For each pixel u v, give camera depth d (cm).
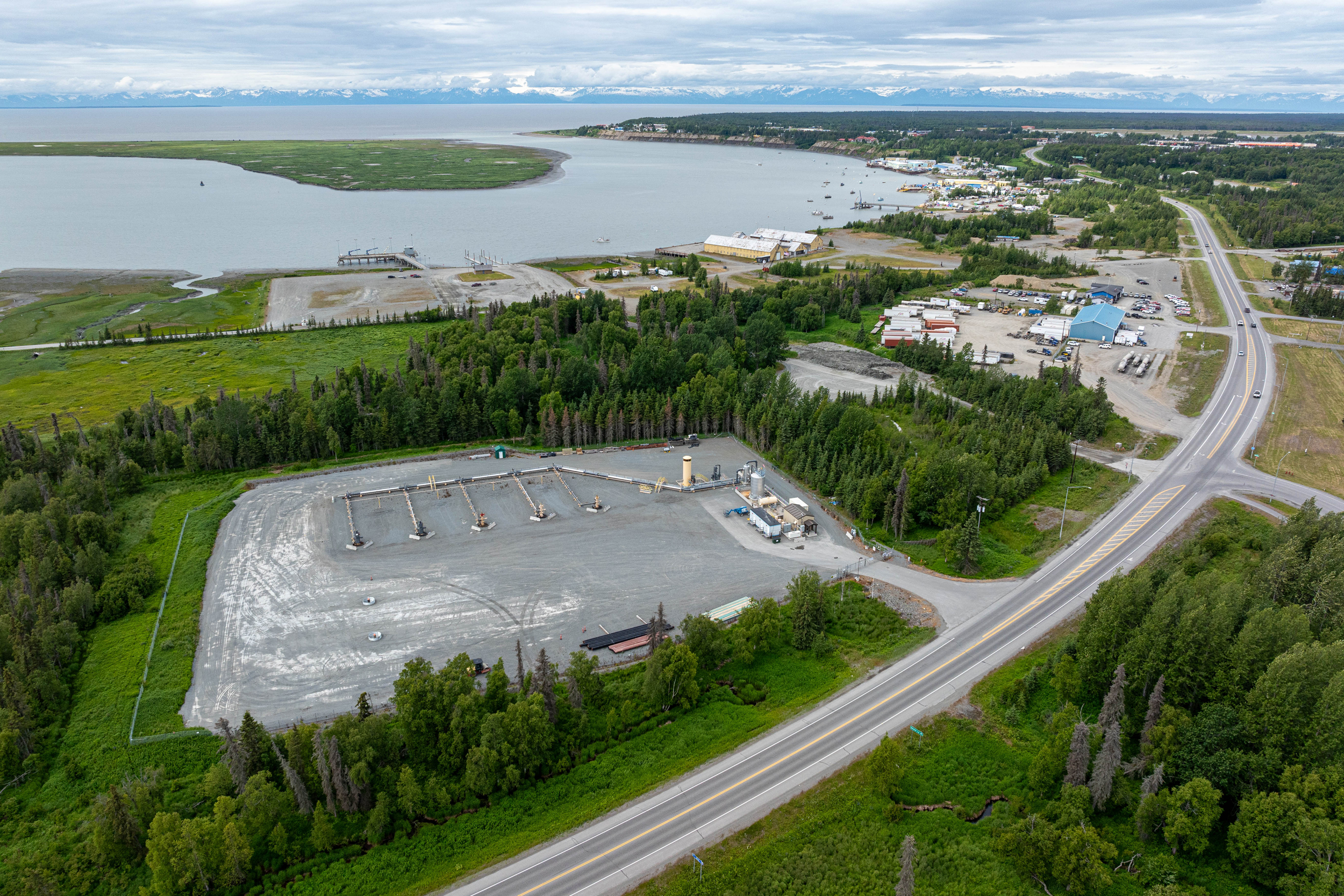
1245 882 7431
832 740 9212
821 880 7456
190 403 19862
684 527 13912
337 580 12256
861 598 11900
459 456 16912
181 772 8706
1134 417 18525
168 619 11294
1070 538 13462
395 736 8650
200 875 7381
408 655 10519
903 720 9506
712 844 7888
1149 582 9806
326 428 16662
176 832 7356
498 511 14462
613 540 13475
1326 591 9731
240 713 9525
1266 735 7975
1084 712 9438
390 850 7888
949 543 12800
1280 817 7206
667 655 9519
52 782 8644
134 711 9506
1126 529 13612
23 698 9106
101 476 14988
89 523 12850
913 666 10444
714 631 10375
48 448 16388
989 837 8012
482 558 12850
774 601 10806
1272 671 8000
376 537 13500
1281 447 16738
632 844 7894
